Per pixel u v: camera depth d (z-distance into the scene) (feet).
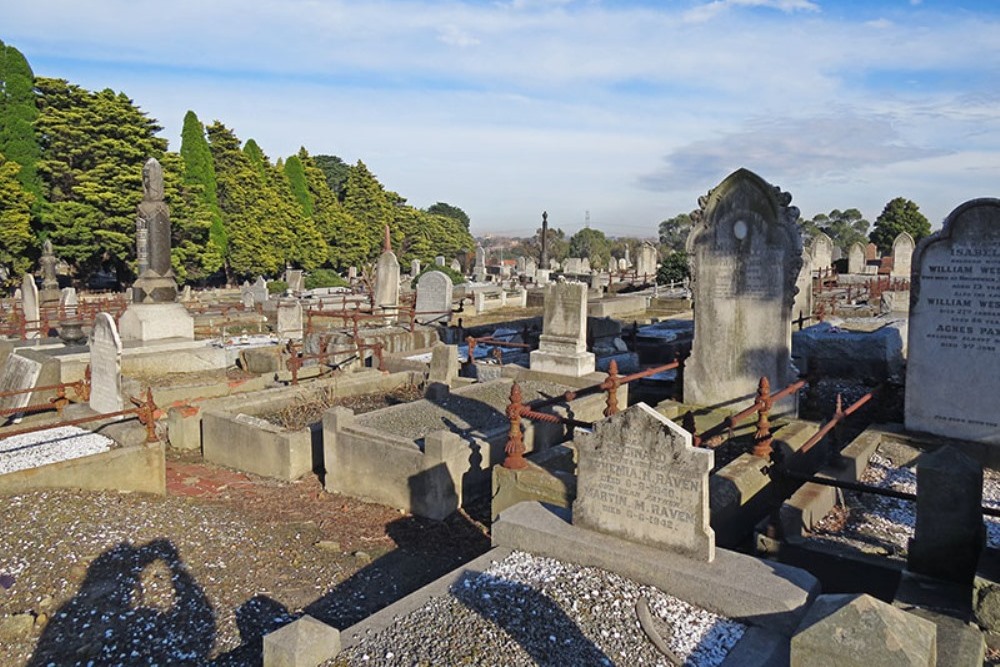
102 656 17.83
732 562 17.99
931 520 18.40
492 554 20.45
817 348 43.96
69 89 139.95
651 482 18.69
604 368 50.72
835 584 19.77
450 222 296.92
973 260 28.35
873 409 35.96
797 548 20.75
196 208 154.20
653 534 18.79
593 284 133.18
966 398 29.01
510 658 15.39
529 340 65.67
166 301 56.08
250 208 171.83
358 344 56.75
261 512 29.27
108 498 27.09
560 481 23.54
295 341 64.28
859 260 140.67
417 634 16.44
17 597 20.06
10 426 36.63
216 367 54.60
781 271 34.09
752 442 33.14
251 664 17.47
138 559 22.54
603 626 16.49
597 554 19.01
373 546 26.07
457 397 39.52
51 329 78.33
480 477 30.58
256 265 172.96
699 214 36.45
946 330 29.22
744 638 15.83
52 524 24.06
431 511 28.60
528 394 40.50
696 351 37.14
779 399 34.45
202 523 26.05
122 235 135.64
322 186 209.97
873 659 11.46
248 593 21.43
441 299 78.38
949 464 18.20
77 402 42.39
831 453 32.22
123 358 50.08
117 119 138.41
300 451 33.68
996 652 15.30
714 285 36.17
